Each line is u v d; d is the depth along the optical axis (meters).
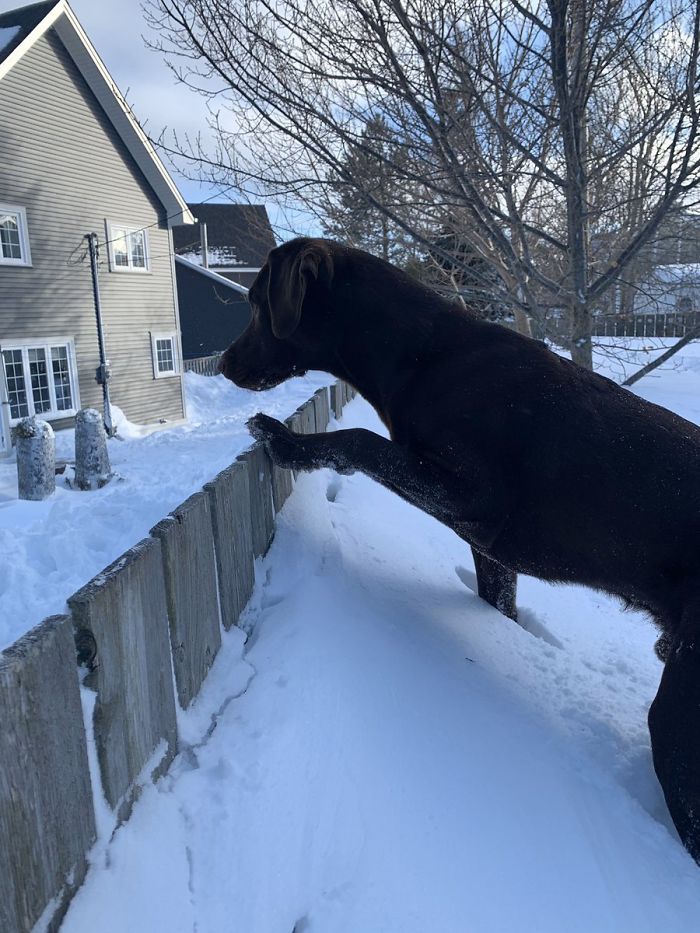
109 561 4.79
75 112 18.44
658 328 11.75
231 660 2.64
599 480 2.81
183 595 2.28
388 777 2.21
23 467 9.91
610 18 4.87
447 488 3.04
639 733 2.88
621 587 2.85
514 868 2.05
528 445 2.92
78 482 10.51
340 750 2.23
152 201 21.62
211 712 2.34
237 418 19.06
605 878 2.09
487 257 7.00
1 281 16.70
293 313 3.15
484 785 2.34
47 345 18.12
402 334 3.21
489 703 2.81
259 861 1.82
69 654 1.56
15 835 1.34
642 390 16.08
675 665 2.46
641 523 2.73
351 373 3.44
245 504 3.12
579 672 3.38
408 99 4.82
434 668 2.92
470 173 5.50
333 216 6.28
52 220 17.98
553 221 8.23
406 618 3.29
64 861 1.50
